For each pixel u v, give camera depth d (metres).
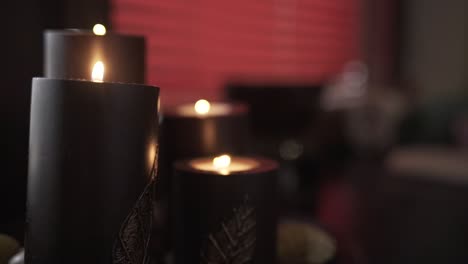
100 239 0.46
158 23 1.64
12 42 0.85
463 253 1.17
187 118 0.60
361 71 2.74
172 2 1.67
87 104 0.45
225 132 0.62
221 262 0.52
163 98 1.59
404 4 3.49
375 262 1.01
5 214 0.85
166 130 0.60
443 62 3.42
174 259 0.54
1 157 0.85
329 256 0.61
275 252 0.55
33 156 0.46
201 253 0.52
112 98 0.45
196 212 0.52
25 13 0.86
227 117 0.62
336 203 1.19
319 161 1.59
